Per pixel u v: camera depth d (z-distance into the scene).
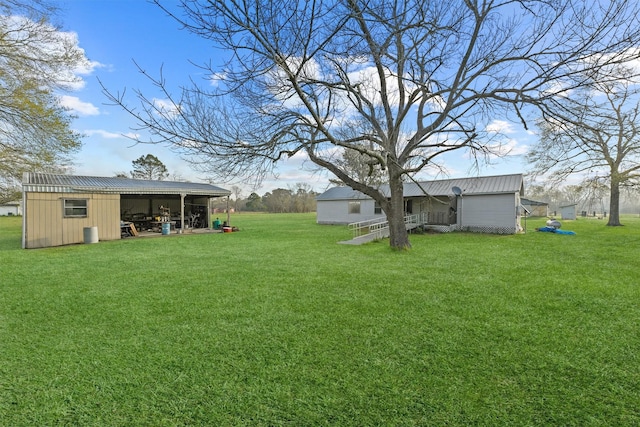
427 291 5.64
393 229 10.95
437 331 3.85
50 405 2.45
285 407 2.44
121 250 11.12
